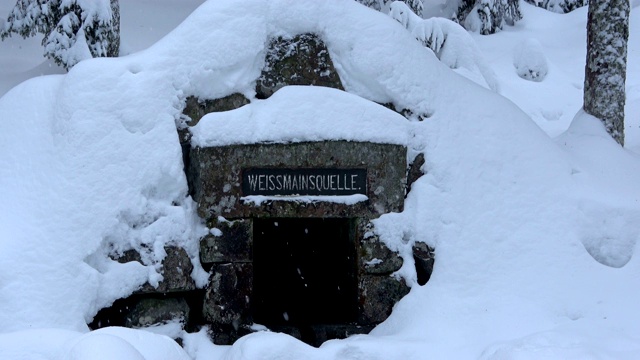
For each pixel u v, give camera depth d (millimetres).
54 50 13812
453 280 7531
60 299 6738
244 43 7566
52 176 7137
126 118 7266
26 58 16156
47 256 6844
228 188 7340
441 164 7887
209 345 7125
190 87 7477
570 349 6121
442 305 7348
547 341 6441
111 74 7375
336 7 7859
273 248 9898
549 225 7863
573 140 9094
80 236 6953
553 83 16031
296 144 7461
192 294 7359
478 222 7793
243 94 7613
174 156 7305
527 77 16516
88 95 7301
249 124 7402
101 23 13875
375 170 7652
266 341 6422
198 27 7594
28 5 14398
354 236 7777
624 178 8484
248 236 7410
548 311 7316
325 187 7559
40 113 7520
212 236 7305
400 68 7926
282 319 8328
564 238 7809
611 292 7484
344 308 8352
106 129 7238
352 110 7637
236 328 7328
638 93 14586
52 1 14156
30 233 6910
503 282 7539
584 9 21219
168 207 7266
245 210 7371
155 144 7285
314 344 7512
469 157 7992
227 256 7336
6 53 16219
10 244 6836
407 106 7941
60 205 7012
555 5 22969
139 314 7035
